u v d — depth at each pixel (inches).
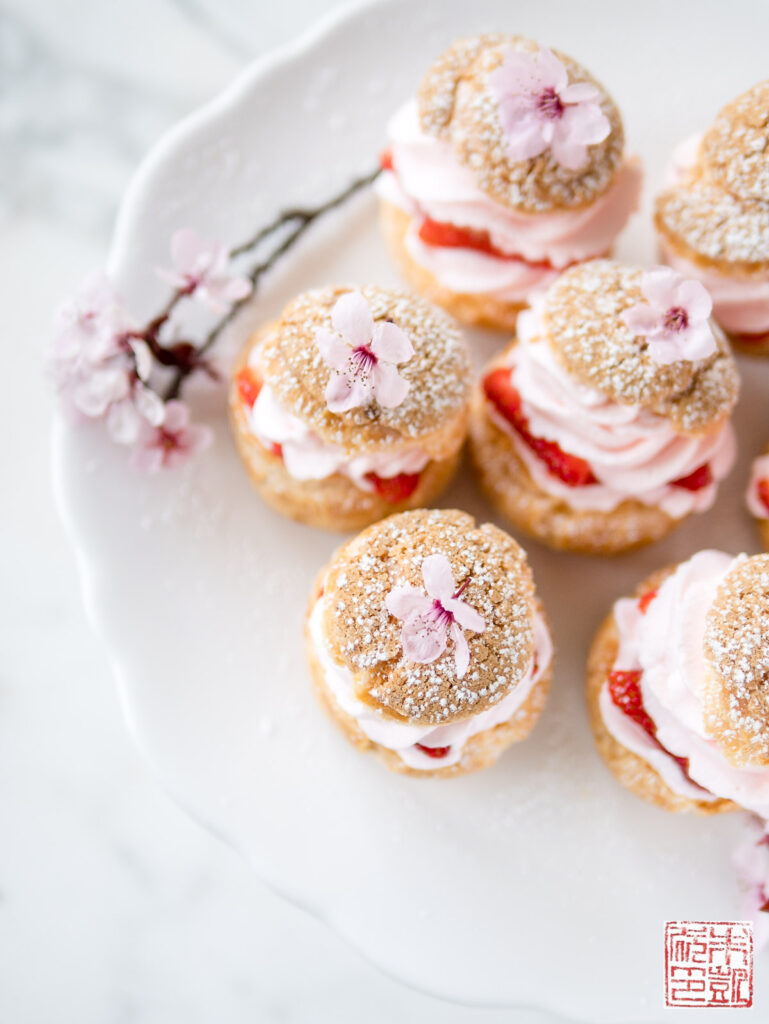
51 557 14.7
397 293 12.6
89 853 14.5
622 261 13.8
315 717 13.2
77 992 14.4
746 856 13.0
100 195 15.0
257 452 13.1
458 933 12.8
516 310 13.5
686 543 13.8
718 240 12.6
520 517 13.4
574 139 12.4
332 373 12.1
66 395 13.0
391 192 13.5
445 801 13.1
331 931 14.4
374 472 12.7
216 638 13.3
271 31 15.0
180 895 14.5
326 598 12.0
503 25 13.8
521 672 11.8
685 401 12.4
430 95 12.8
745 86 13.9
